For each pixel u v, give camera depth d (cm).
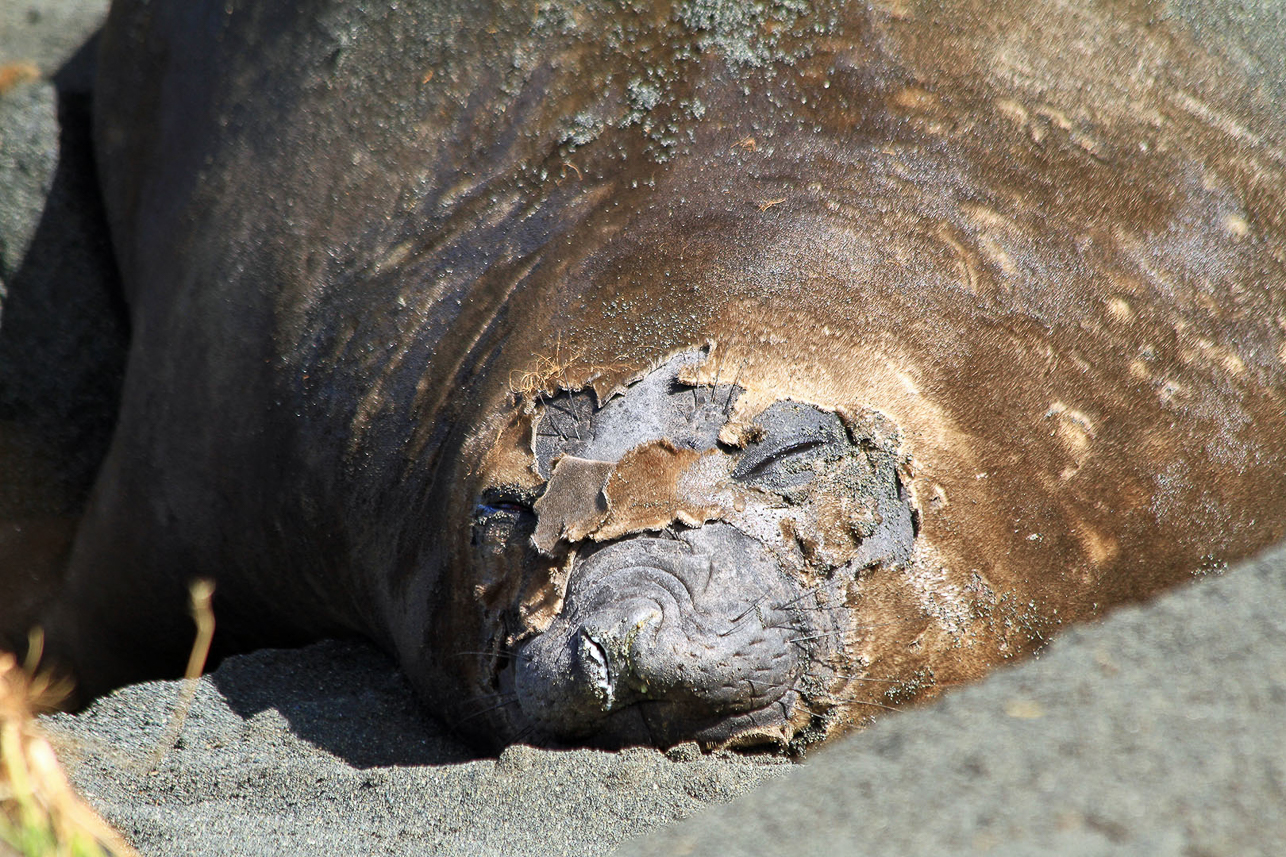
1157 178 1959
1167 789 920
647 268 1794
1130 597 1719
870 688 1532
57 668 2592
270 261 2247
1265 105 2105
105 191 2794
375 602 1980
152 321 2472
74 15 3359
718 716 1481
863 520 1558
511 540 1631
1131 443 1758
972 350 1722
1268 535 1833
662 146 1962
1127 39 2077
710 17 2053
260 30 2481
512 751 1464
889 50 1998
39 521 2658
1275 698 998
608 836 1276
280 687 1905
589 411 1666
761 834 1004
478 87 2167
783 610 1506
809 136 1920
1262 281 1948
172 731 1728
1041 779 955
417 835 1308
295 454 2108
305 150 2294
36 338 2709
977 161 1908
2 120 2858
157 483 2377
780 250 1764
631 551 1512
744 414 1599
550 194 2003
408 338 2009
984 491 1639
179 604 2416
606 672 1450
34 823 1039
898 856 914
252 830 1334
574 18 2141
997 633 1606
